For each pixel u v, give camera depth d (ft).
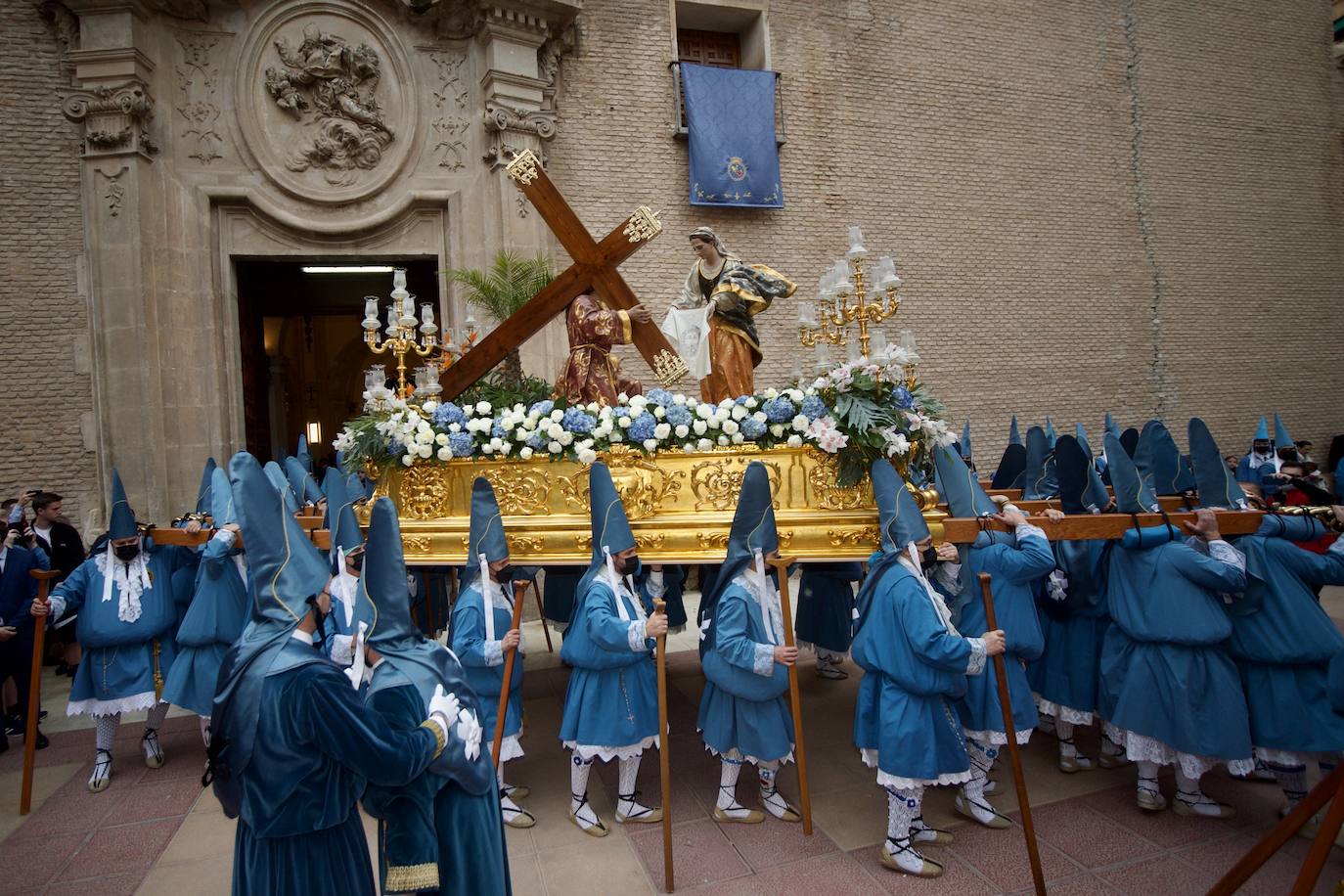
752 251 36.37
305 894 6.81
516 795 13.94
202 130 29.04
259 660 6.91
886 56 39.11
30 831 13.35
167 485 27.84
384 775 6.53
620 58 34.58
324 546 15.69
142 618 15.47
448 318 31.42
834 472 14.26
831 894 10.73
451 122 31.55
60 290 27.73
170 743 17.76
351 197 30.32
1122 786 13.87
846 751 15.90
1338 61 49.24
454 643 12.63
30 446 27.35
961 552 12.91
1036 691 14.85
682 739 16.88
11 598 18.33
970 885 10.85
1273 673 12.13
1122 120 43.93
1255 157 46.96
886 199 38.83
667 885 10.93
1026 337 41.45
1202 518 12.26
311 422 58.75
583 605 12.62
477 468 15.57
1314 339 47.70
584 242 17.11
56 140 27.68
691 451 14.74
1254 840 11.80
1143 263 44.11
